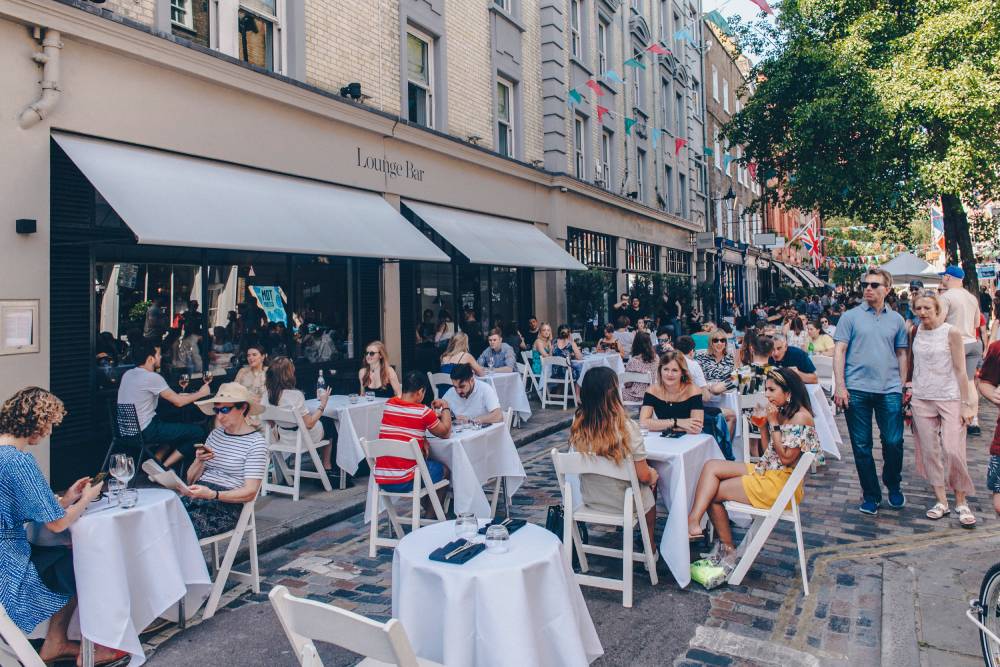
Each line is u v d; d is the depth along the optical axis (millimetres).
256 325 9633
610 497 4871
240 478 4930
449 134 13422
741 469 5047
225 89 8789
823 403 8180
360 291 11531
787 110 19562
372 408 8102
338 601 4777
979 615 3414
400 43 11992
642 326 15266
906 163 17641
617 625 4293
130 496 4141
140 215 6805
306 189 9961
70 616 4098
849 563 5152
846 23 18391
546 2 17312
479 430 6363
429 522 5992
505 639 3094
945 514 6160
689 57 29734
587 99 19297
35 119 6672
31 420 3865
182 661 4004
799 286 43719
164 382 7395
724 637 4094
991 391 4285
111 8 7566
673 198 27266
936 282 22766
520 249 14266
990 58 14922
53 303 7188
